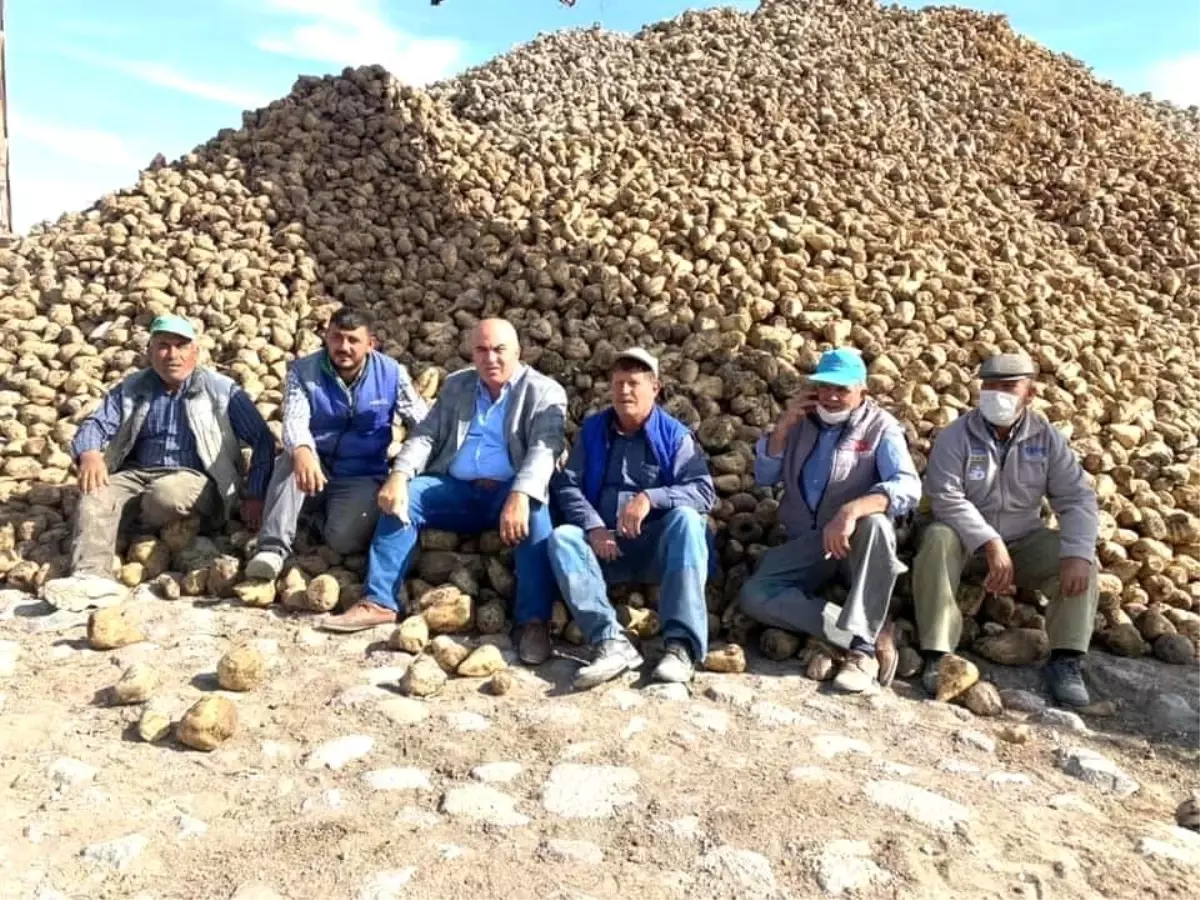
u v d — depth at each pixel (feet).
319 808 9.95
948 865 9.33
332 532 15.42
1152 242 28.19
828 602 14.07
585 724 11.87
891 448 13.92
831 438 14.26
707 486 14.34
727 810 10.06
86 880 8.70
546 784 10.48
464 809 9.95
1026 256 24.40
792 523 14.61
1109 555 15.71
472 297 20.72
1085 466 17.31
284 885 8.70
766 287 20.06
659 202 22.79
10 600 14.75
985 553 13.67
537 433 14.48
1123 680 13.87
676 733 11.76
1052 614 13.60
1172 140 36.50
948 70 34.96
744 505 16.24
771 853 9.41
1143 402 19.69
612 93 30.48
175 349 15.37
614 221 22.48
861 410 14.25
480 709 12.26
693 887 8.93
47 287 21.71
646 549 14.29
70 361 19.74
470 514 15.20
